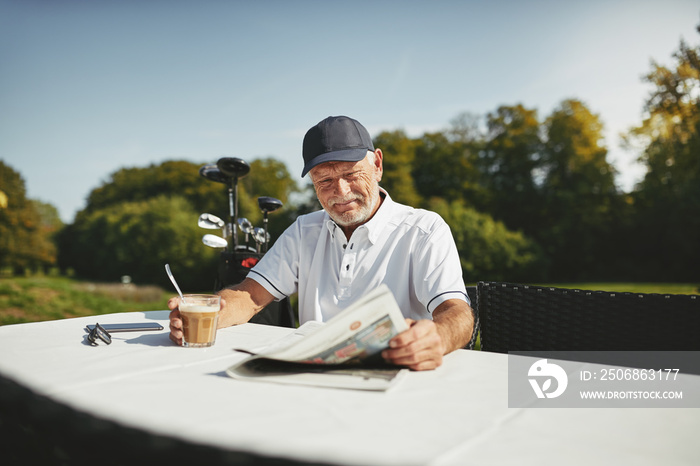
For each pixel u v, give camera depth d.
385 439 0.71
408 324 1.16
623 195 31.66
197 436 0.72
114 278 27.05
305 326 1.49
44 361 1.12
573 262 31.47
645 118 26.11
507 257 28.19
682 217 28.41
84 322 1.60
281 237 1.99
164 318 1.68
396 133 33.47
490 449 0.68
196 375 1.03
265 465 0.67
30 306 12.53
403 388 0.96
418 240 1.77
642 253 30.23
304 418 0.79
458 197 32.97
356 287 1.83
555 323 1.66
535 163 33.59
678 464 0.64
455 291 1.61
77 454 0.83
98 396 0.88
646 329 1.51
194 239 25.95
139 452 0.75
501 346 1.75
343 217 1.79
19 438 0.95
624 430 0.75
